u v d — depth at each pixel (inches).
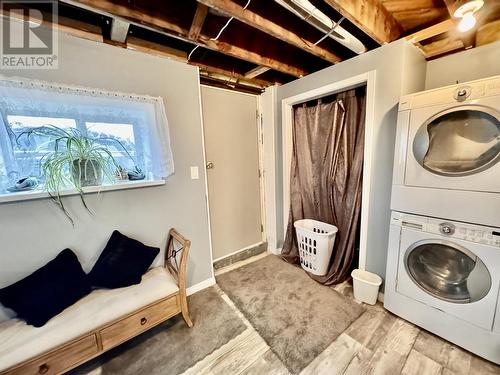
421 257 60.1
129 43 63.4
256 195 113.1
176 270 72.8
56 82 51.3
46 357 42.6
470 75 66.9
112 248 60.3
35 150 50.3
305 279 89.3
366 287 71.6
